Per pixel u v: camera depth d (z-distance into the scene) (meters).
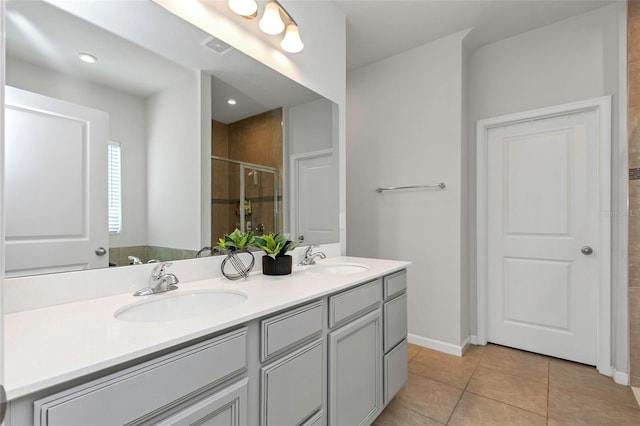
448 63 2.48
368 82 2.95
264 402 0.95
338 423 1.27
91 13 1.07
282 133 1.79
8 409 0.51
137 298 1.05
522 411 1.69
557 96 2.28
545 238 2.37
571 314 2.27
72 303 0.98
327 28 2.09
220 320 0.82
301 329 1.09
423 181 2.60
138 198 1.18
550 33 2.32
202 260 1.38
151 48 1.23
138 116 1.19
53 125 0.97
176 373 0.72
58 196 0.98
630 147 1.91
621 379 1.96
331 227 2.13
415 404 1.76
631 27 1.91
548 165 2.36
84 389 0.58
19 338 0.70
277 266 1.48
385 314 1.63
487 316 2.62
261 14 1.64
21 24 0.92
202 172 1.41
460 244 2.42
